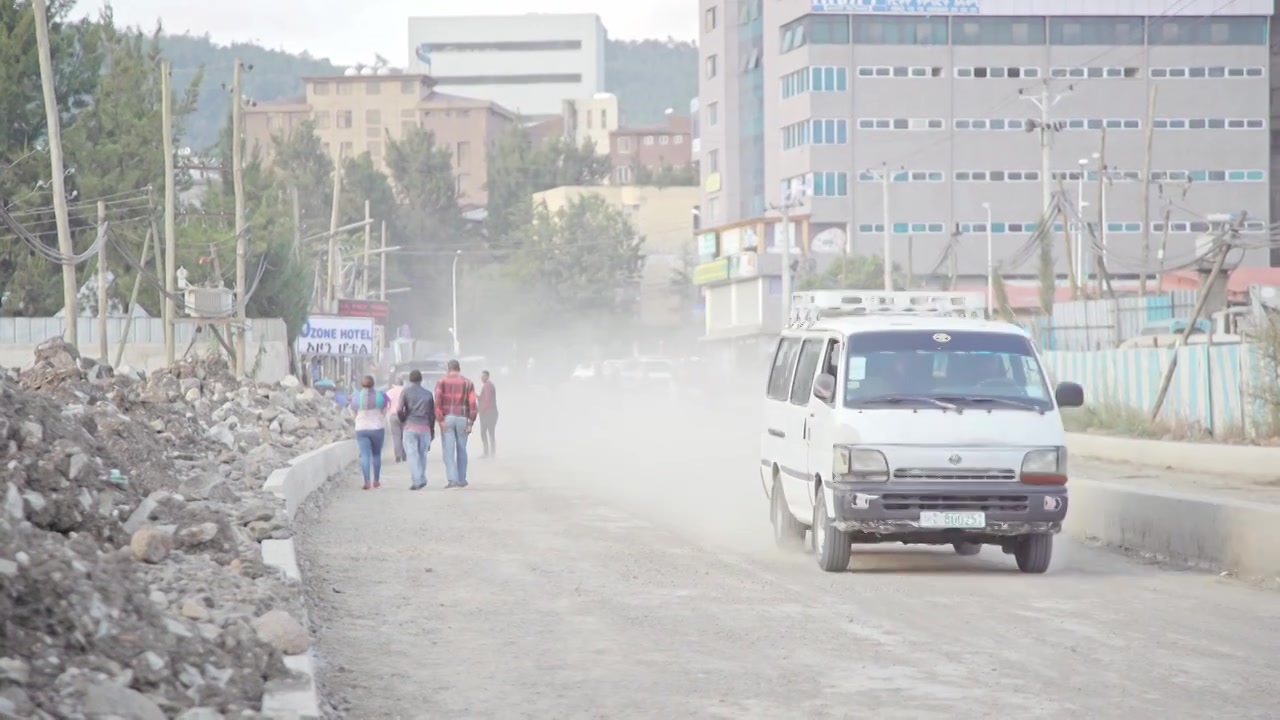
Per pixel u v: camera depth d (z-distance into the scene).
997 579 15.13
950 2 107.69
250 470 23.94
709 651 10.86
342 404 52.19
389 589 13.89
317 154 143.25
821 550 15.75
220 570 11.73
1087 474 29.69
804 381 17.19
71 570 8.01
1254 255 107.94
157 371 37.91
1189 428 35.62
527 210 152.38
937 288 107.25
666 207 158.50
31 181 62.84
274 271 67.19
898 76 107.88
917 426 15.26
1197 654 10.84
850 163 107.56
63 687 7.10
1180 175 108.44
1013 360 15.98
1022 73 108.12
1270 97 109.62
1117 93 108.12
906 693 9.43
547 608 12.81
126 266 65.44
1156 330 48.50
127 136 66.12
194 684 7.89
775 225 110.81
